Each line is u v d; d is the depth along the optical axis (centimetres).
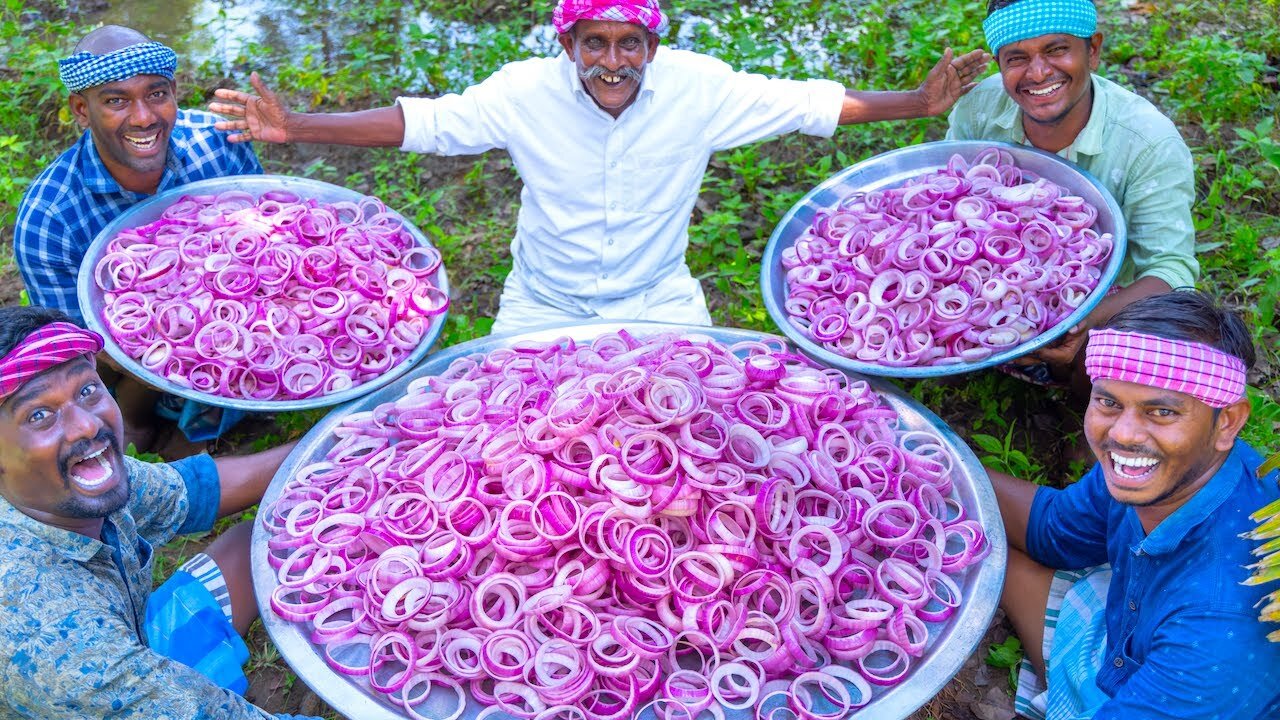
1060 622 281
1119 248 326
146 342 335
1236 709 216
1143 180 346
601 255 370
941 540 277
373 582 266
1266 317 402
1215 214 459
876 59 569
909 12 619
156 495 294
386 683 257
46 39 648
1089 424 230
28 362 213
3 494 225
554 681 247
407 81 588
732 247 472
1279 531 199
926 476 295
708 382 302
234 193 384
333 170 520
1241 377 212
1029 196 346
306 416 391
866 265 343
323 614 266
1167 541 227
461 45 618
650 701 252
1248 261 434
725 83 357
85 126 357
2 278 470
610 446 271
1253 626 212
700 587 262
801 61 573
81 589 228
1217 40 555
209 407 371
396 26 655
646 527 264
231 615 298
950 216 354
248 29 662
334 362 339
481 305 455
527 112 352
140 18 677
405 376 333
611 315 379
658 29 324
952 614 264
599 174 356
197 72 611
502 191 512
